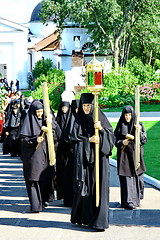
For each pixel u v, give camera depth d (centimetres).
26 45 6612
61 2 4253
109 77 3762
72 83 3831
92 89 862
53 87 3788
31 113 1070
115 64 4472
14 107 1892
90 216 907
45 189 1096
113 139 902
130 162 1070
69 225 941
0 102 2381
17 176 1455
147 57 5872
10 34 6562
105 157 904
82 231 902
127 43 4956
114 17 4106
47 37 6975
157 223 948
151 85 3891
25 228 934
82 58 4253
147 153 1708
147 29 4688
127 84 3809
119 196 1167
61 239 862
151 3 4438
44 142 1066
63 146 1123
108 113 3222
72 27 5397
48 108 1028
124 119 1100
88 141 890
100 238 862
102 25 4381
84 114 904
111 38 4550
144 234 883
